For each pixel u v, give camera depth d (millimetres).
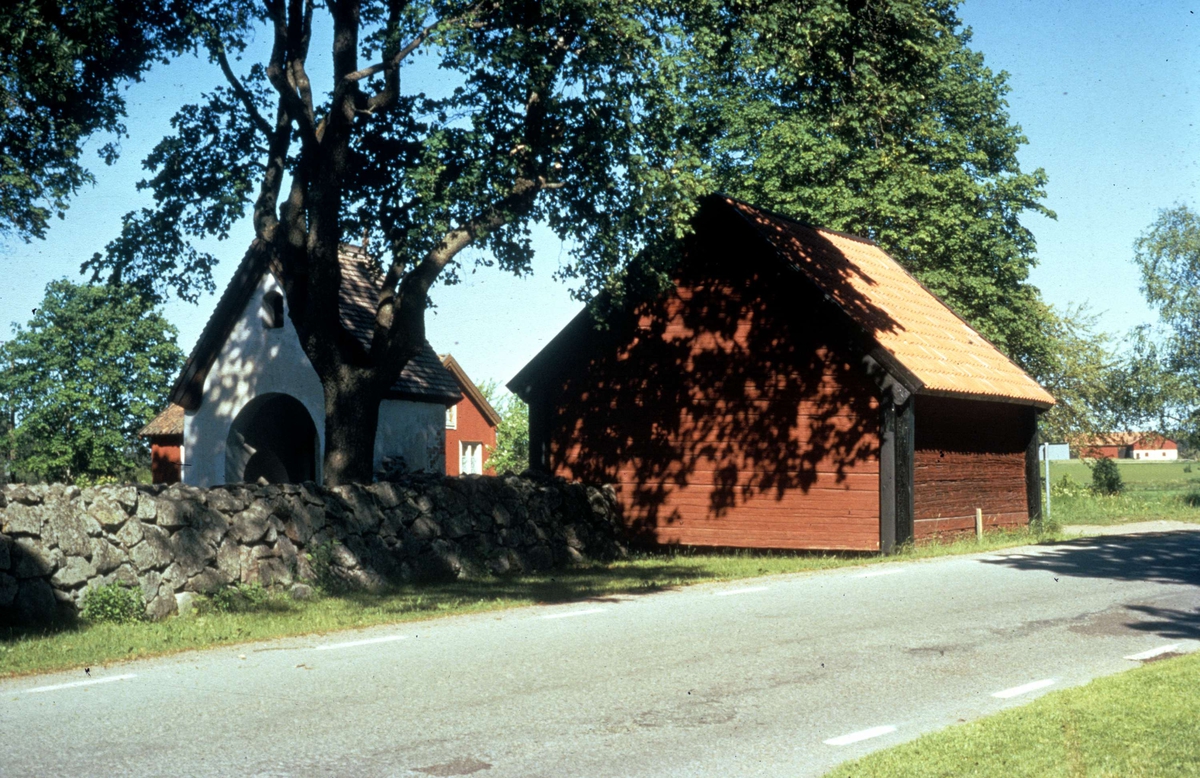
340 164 19609
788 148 37000
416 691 8328
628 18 17422
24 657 10070
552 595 15047
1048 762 5895
